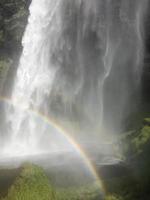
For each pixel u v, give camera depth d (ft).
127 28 110.42
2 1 120.57
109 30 112.68
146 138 46.47
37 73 119.44
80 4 116.16
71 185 35.14
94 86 115.24
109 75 112.98
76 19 117.29
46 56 119.34
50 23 119.14
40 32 119.55
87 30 115.96
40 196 26.21
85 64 116.78
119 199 30.07
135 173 36.01
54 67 119.24
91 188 33.30
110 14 112.27
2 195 27.14
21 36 120.06
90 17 115.24
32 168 27.30
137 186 31.42
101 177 39.01
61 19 118.52
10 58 121.90
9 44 121.19
